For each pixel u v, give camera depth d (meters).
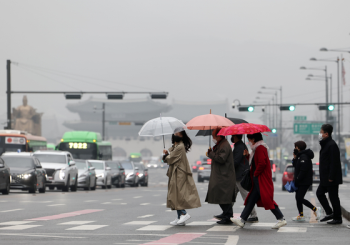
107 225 23.28
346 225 23.48
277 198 48.53
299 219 25.41
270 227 22.52
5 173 47.12
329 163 23.69
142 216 28.19
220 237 19.14
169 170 22.88
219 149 22.66
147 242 17.77
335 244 17.45
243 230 21.38
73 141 87.94
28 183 50.72
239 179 23.28
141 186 90.44
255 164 21.84
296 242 17.91
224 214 23.36
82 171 63.66
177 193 22.53
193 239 18.56
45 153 59.72
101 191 62.78
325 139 23.66
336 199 23.72
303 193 25.28
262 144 21.81
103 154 97.69
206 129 24.38
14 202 38.00
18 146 77.25
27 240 18.09
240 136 23.62
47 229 21.53
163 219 26.47
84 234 20.00
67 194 52.00
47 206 34.56
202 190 67.75
